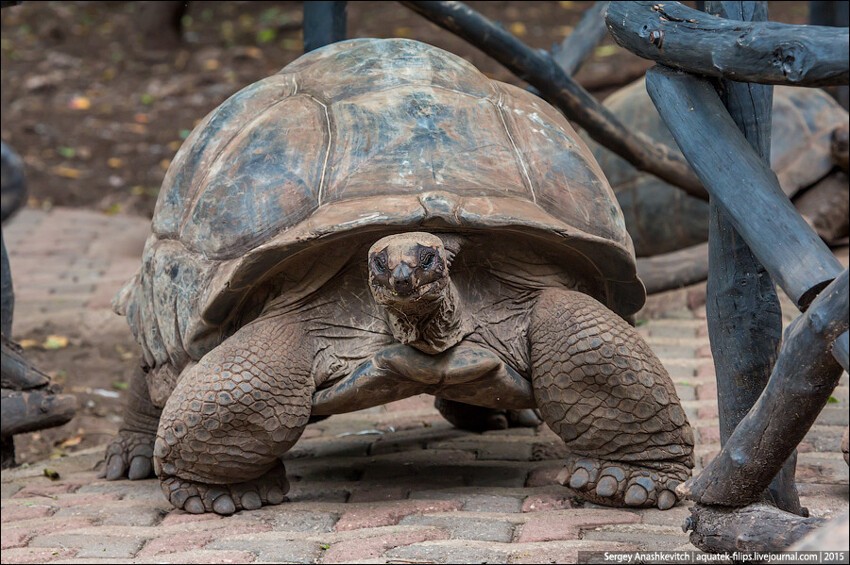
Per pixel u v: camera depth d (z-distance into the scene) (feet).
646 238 37.11
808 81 12.00
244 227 17.13
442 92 18.22
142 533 17.12
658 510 16.87
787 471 15.11
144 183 51.11
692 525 14.29
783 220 13.03
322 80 18.93
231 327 17.71
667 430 16.81
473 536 15.74
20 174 31.17
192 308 17.57
